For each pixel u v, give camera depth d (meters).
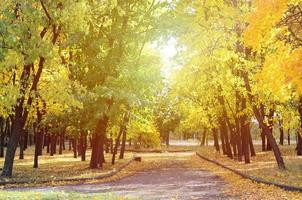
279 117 26.98
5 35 14.32
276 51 14.34
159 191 17.36
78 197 13.05
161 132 79.62
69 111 26.55
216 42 23.47
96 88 25.30
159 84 28.73
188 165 35.28
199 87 33.25
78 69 26.92
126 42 27.25
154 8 28.39
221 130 46.84
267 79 12.79
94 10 24.44
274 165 27.75
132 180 22.52
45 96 21.89
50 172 25.45
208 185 19.70
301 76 11.48
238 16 20.34
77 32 24.38
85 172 25.39
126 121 30.95
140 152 64.88
